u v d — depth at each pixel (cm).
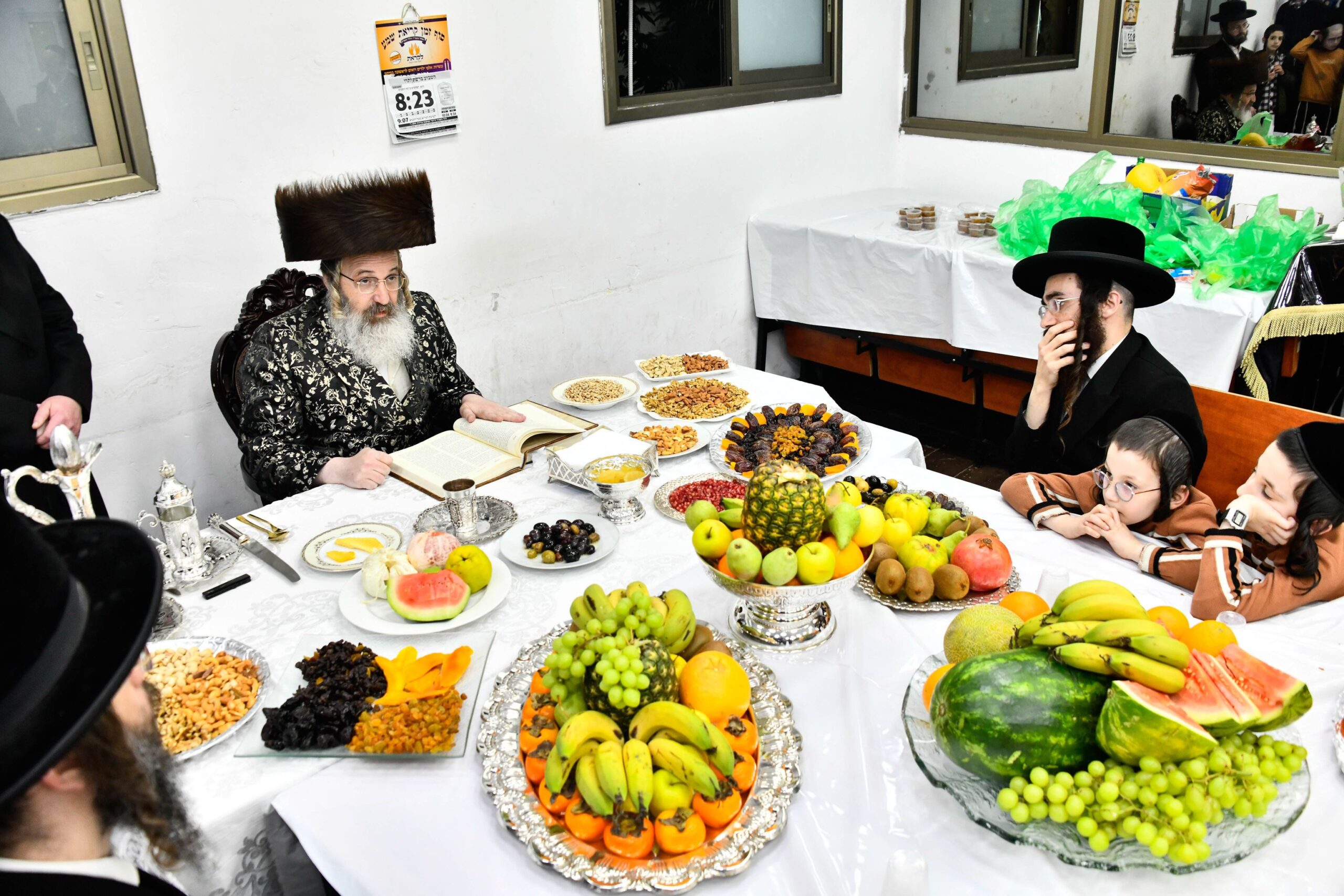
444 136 327
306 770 124
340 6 291
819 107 450
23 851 76
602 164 377
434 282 341
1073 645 108
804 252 427
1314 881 103
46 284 225
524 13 335
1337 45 346
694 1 389
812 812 115
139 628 73
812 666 141
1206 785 98
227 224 286
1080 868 106
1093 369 200
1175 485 170
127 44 255
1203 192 343
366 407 246
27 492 205
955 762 111
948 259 374
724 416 238
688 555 175
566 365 395
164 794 87
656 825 106
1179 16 382
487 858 110
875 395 495
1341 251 276
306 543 186
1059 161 436
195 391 292
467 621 153
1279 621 152
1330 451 148
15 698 66
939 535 169
